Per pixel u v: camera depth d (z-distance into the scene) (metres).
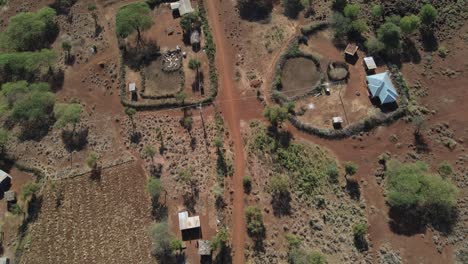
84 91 83.19
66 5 93.25
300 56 81.69
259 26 86.19
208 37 85.06
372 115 74.00
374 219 66.06
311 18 85.56
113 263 66.69
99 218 70.38
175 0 90.94
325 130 73.50
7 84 80.88
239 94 79.00
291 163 71.00
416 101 75.56
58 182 73.75
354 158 71.44
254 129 74.94
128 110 78.25
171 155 74.12
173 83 81.69
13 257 68.25
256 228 65.31
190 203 69.62
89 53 87.12
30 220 70.88
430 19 80.12
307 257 62.38
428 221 65.00
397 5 83.50
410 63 79.38
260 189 69.50
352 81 78.31
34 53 83.62
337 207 67.31
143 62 84.38
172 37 86.62
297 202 68.06
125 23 83.69
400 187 65.19
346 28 82.12
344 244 64.19
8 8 96.00
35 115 77.50
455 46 80.06
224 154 73.06
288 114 74.94
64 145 77.56
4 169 76.38
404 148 71.62
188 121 76.38
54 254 68.19
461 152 70.50
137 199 71.19
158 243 64.81
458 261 61.66
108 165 74.50
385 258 62.78
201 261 64.81
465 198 66.44
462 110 73.94
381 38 79.62
